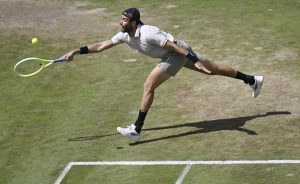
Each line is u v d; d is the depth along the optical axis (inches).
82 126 1042.1
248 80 1023.0
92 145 978.7
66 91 1179.3
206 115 1053.2
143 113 954.1
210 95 1126.4
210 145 953.5
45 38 1448.1
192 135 988.6
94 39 1424.7
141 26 934.4
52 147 981.8
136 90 1162.0
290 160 897.5
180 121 1039.0
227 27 1456.7
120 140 989.2
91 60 1318.9
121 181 872.9
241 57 1289.4
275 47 1331.2
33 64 1311.5
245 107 1072.8
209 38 1397.6
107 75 1238.3
